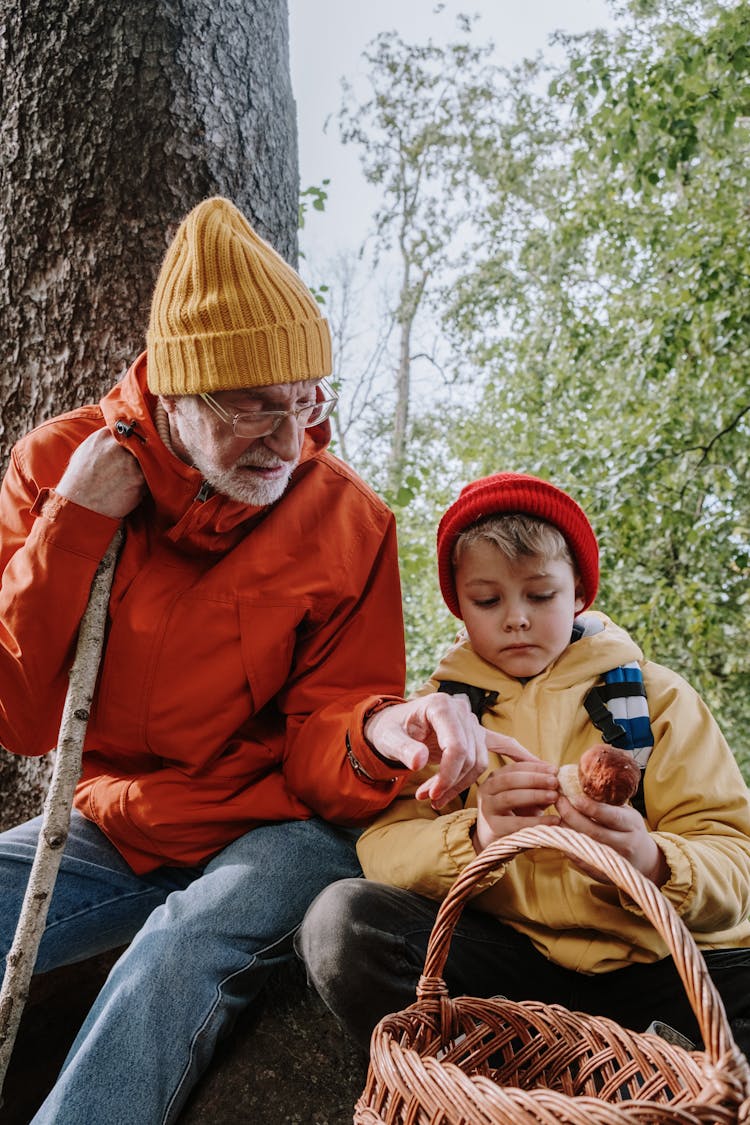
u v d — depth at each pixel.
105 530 1.49
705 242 6.65
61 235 2.16
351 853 1.61
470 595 1.56
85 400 2.13
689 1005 1.41
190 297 1.42
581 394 8.67
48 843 1.41
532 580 1.52
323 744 1.54
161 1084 1.32
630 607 6.98
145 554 1.57
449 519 1.61
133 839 1.59
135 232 2.16
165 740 1.56
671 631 6.61
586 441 7.89
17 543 1.60
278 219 2.39
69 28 2.18
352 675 1.64
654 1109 0.84
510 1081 1.16
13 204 2.17
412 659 8.65
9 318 2.16
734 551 7.15
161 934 1.41
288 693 1.64
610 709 1.50
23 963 1.37
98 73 2.18
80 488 1.48
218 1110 1.46
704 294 6.43
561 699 1.52
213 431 1.43
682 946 0.89
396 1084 0.99
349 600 1.63
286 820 1.61
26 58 2.18
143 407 1.49
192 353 1.40
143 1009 1.34
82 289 2.15
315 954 1.39
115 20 2.19
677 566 6.84
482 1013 1.20
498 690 1.56
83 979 1.86
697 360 6.80
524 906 1.42
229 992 1.43
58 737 1.57
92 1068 1.29
